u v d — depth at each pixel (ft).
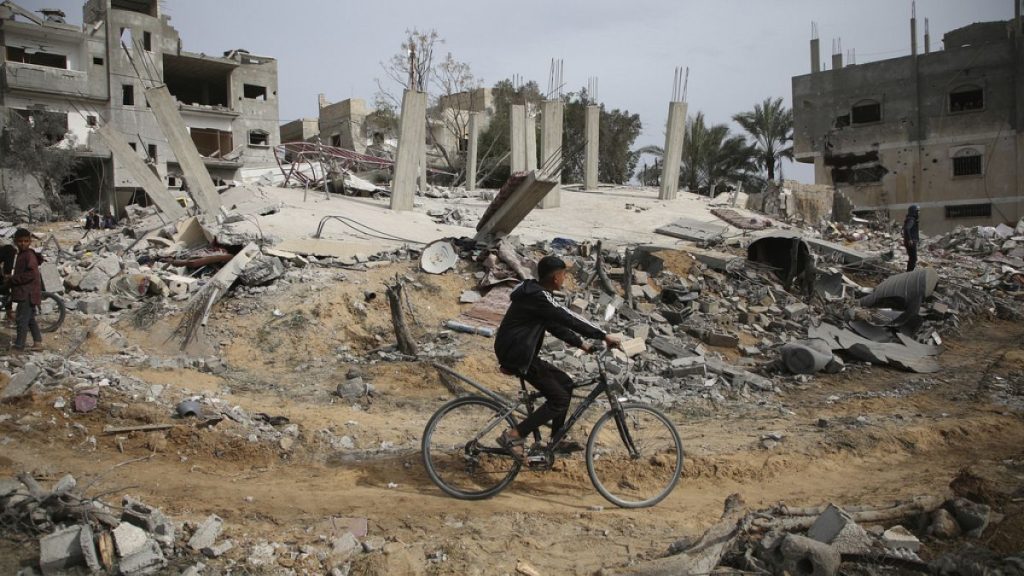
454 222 78.33
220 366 36.04
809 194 104.01
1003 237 86.17
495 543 16.12
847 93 130.00
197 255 50.78
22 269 31.94
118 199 116.78
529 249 58.39
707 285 58.03
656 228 80.94
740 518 15.97
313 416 26.84
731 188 147.13
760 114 156.15
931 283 52.47
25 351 32.17
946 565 13.67
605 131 163.73
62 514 15.43
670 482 19.53
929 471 21.94
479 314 45.73
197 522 16.43
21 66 113.50
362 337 41.65
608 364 38.14
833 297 60.34
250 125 149.18
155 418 23.57
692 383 37.24
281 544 15.51
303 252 51.62
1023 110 115.34
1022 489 17.92
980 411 30.94
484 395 19.44
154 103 62.80
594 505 18.89
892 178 126.41
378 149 147.23
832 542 14.58
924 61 123.13
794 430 27.66
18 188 99.55
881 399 35.09
